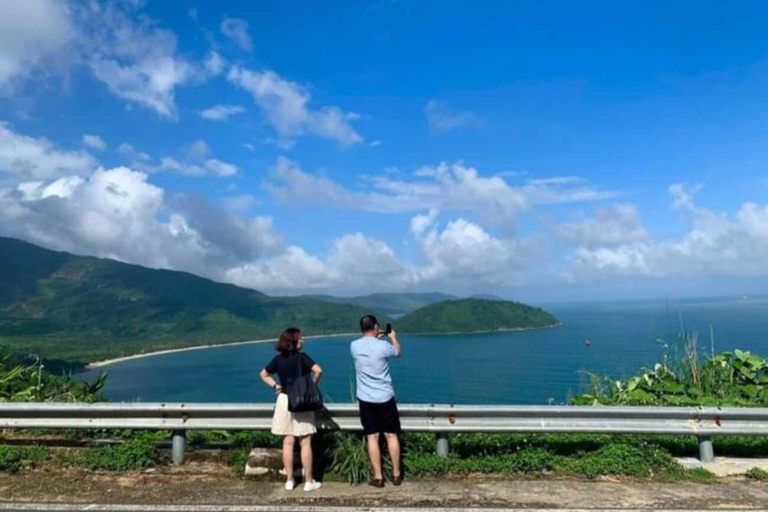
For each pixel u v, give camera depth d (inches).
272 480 218.7
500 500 193.3
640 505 187.6
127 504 188.2
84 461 230.5
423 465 225.3
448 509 183.8
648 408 232.7
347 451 224.8
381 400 211.6
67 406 237.0
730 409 232.2
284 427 209.2
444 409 233.3
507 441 249.3
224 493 201.2
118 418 238.8
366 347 217.6
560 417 233.9
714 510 182.1
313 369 212.1
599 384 347.6
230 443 254.8
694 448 249.3
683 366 349.1
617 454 231.1
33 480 214.2
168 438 265.3
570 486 209.3
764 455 247.6
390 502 191.5
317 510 182.4
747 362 342.6
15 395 325.1
